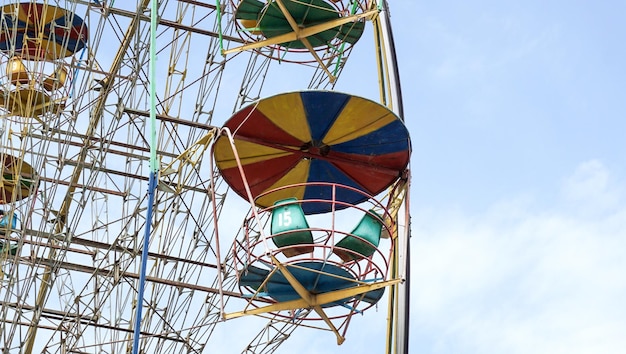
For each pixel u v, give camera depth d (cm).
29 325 2797
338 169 2372
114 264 2783
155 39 2381
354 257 2136
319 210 2456
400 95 2553
